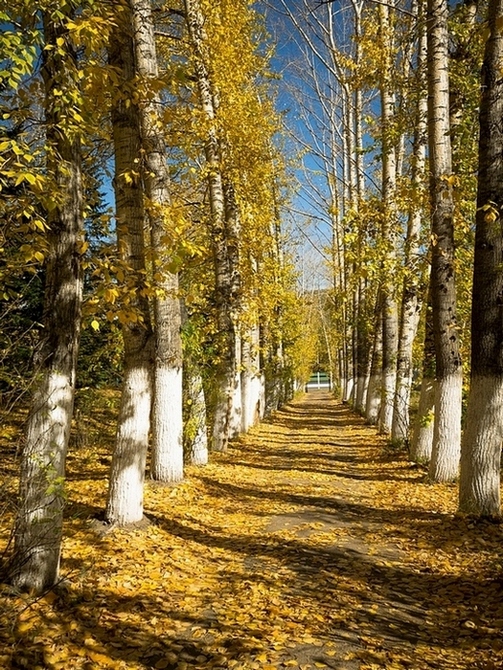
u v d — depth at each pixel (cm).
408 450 1262
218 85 1090
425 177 902
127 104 469
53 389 416
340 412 2939
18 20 411
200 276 1269
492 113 645
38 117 483
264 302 1512
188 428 1022
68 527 588
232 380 1277
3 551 471
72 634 375
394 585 493
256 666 347
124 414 614
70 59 416
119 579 471
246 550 594
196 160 1170
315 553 584
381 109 1360
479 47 913
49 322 423
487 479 661
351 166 2102
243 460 1212
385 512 762
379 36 1202
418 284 1154
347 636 392
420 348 1564
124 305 441
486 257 660
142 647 370
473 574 507
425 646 379
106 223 470
